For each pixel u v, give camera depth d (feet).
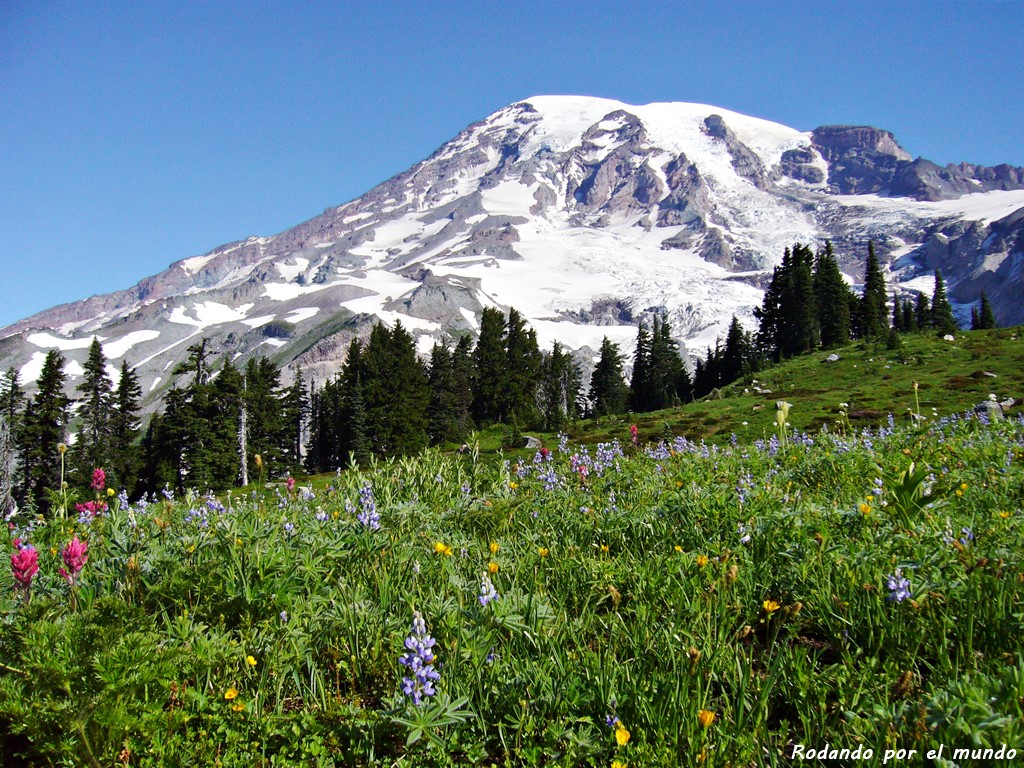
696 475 29.86
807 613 15.55
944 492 20.31
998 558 15.74
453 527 22.22
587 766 11.35
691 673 12.43
